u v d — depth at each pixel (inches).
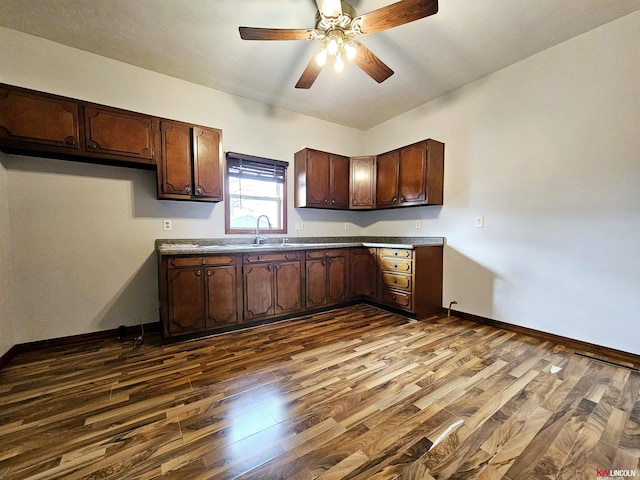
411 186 134.4
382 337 102.0
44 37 91.2
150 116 101.5
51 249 95.3
